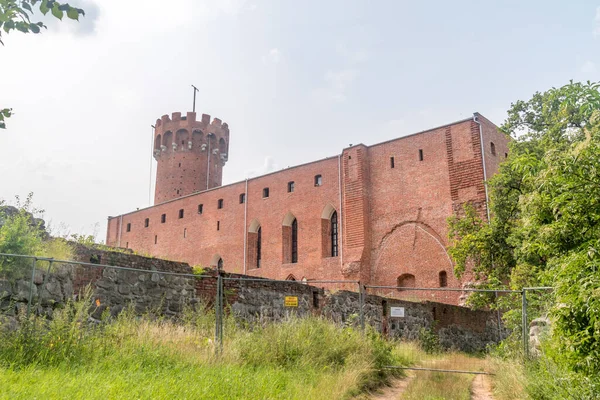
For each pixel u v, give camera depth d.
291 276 48.03
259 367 10.67
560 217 7.95
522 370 11.38
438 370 14.25
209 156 70.69
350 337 14.07
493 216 29.58
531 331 13.79
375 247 43.03
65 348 9.00
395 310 22.47
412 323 24.80
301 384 9.53
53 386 6.73
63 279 11.89
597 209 7.09
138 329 11.19
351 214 44.31
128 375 8.01
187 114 70.69
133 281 13.69
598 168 6.94
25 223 11.82
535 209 8.41
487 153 39.03
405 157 42.94
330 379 10.38
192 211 59.88
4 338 8.97
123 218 68.62
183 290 14.96
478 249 27.89
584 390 7.52
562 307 6.99
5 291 10.46
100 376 7.71
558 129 23.17
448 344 27.03
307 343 12.52
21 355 8.43
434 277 39.03
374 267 42.72
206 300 15.53
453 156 39.91
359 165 44.69
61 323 9.52
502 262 27.09
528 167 8.19
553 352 9.37
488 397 11.45
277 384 9.25
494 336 32.16
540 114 27.73
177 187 68.12
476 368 16.11
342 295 21.00
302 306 18.70
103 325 11.27
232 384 8.46
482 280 33.22
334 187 46.69
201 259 57.06
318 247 46.56
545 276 8.53
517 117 28.58
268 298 17.45
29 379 7.10
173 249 60.66
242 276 16.78
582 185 7.00
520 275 21.47
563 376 8.49
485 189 37.31
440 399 10.37
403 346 19.42
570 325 6.89
